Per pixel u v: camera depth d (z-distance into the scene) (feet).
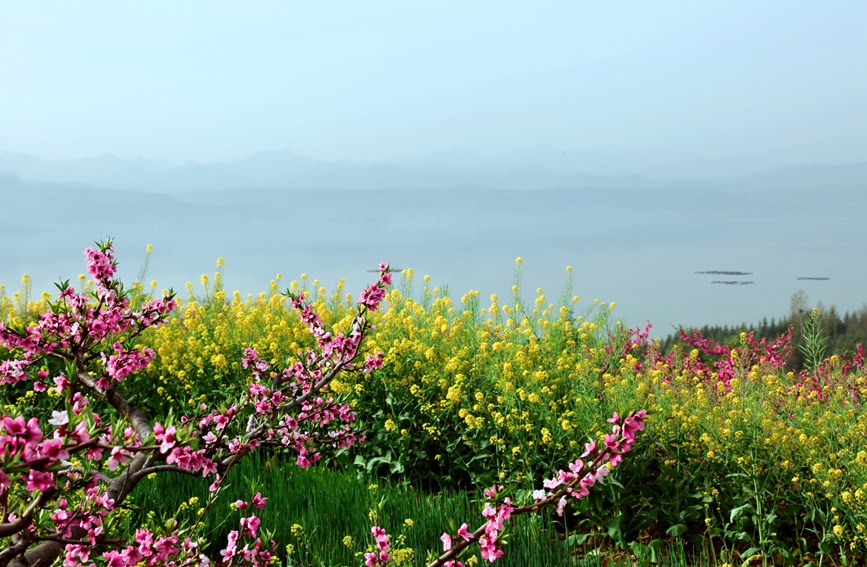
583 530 21.22
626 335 29.22
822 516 19.62
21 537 9.95
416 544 18.51
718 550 20.22
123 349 15.35
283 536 19.07
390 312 33.04
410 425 26.02
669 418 22.44
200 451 9.69
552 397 24.86
